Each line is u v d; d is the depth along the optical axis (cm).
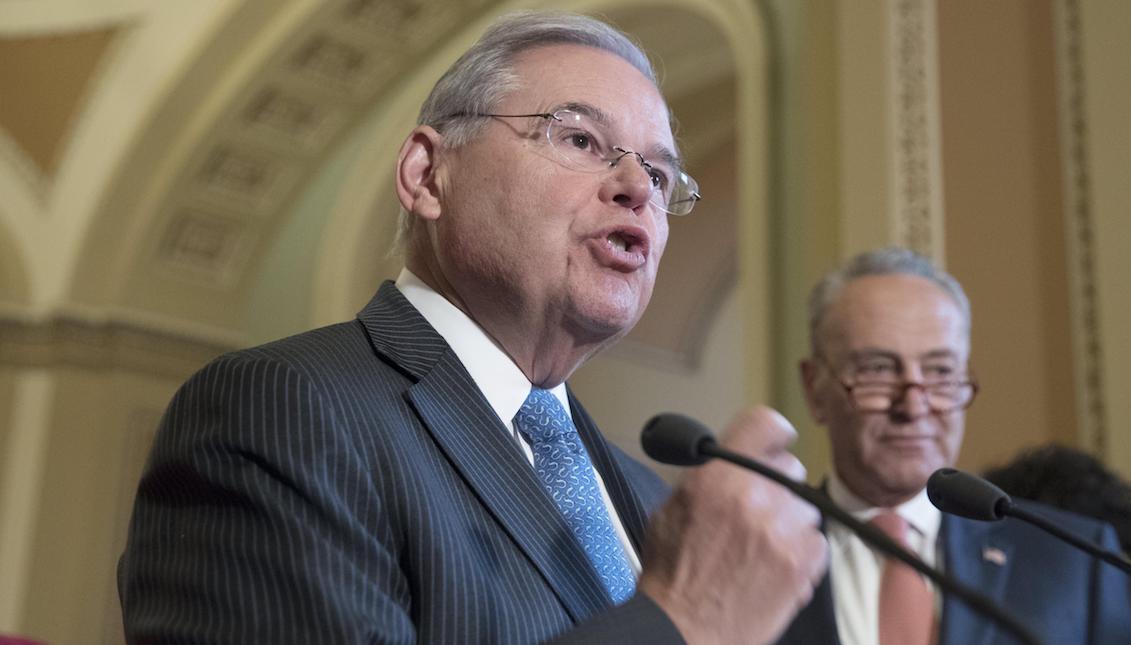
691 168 996
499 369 159
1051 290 462
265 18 912
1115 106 461
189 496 128
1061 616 217
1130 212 449
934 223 500
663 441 121
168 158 980
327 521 123
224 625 119
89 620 972
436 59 950
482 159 162
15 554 984
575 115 162
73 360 1001
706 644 116
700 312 1150
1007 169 486
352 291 976
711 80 901
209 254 1034
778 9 654
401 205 168
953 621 218
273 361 133
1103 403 437
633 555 163
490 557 133
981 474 296
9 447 1001
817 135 558
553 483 153
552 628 131
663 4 780
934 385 244
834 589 230
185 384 136
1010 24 501
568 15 174
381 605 120
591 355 166
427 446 139
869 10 543
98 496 983
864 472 241
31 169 1021
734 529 120
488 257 158
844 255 521
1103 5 473
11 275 1027
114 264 1009
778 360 588
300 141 989
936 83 517
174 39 952
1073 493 276
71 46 988
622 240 160
